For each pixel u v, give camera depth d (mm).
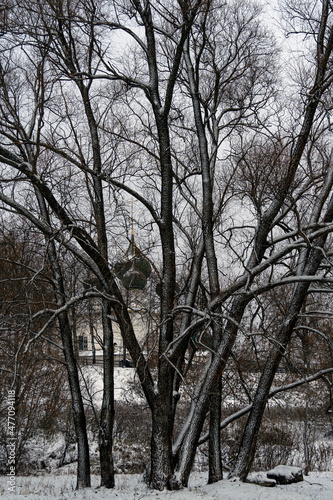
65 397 21828
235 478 12594
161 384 11555
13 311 14258
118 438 24281
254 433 12805
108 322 13977
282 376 21812
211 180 14820
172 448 11727
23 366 16203
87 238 11633
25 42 11719
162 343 11758
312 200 14578
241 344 17375
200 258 13578
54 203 10938
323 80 12477
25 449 20203
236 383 17234
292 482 13586
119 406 25562
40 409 21031
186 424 11992
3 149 10352
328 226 10891
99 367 35875
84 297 11156
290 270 13328
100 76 12352
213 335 12828
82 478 13523
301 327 12867
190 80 14586
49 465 21016
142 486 13102
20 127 11344
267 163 13312
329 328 19281
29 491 13961
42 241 15422
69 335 14266
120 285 14562
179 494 10617
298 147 12180
